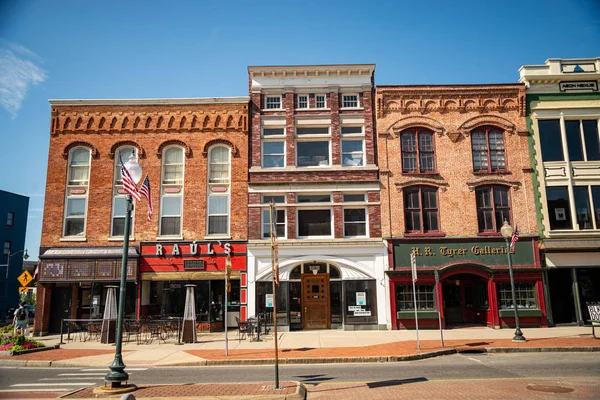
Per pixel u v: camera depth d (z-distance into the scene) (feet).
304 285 80.84
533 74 85.20
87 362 51.93
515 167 83.46
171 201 83.71
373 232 81.25
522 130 84.38
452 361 49.47
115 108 85.81
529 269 78.18
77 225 83.25
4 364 52.37
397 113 85.25
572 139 85.10
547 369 43.29
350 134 85.51
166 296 80.59
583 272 80.79
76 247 81.41
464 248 80.23
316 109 86.17
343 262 79.97
